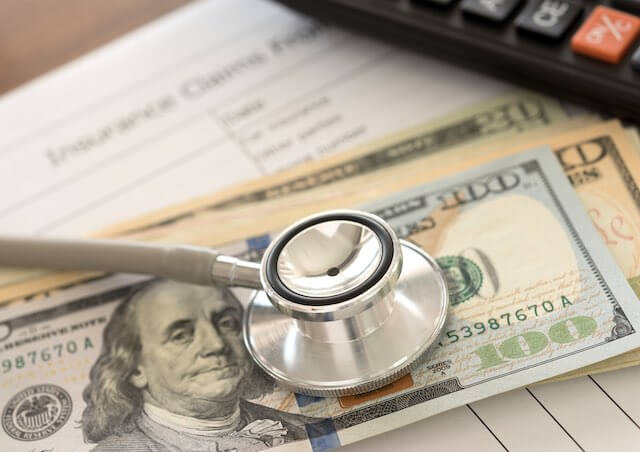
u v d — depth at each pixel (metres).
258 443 0.42
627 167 0.50
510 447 0.40
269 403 0.44
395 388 0.43
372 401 0.42
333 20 0.62
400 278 0.45
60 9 0.72
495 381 0.42
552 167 0.51
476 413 0.42
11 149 0.63
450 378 0.42
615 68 0.52
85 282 0.51
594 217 0.48
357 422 0.42
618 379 0.42
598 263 0.46
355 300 0.39
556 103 0.57
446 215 0.50
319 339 0.43
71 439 0.44
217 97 0.63
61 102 0.65
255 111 0.62
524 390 0.42
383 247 0.40
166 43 0.67
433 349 0.44
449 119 0.57
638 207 0.48
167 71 0.66
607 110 0.52
